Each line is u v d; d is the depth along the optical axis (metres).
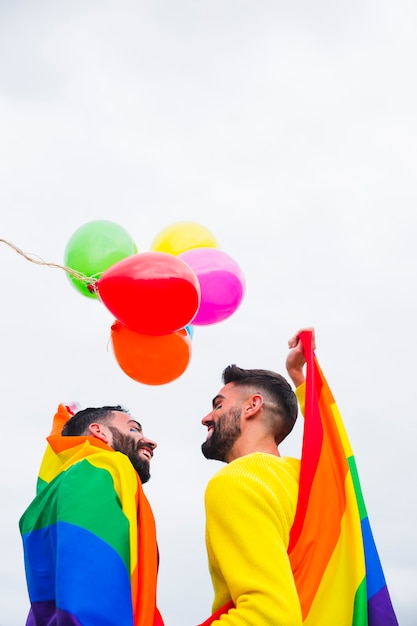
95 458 2.56
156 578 2.47
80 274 2.78
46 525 2.48
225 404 2.79
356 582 2.43
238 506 2.42
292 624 2.26
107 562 2.33
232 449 2.76
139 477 2.73
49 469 2.78
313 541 2.47
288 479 2.56
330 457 2.60
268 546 2.36
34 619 2.45
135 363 2.79
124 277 2.57
